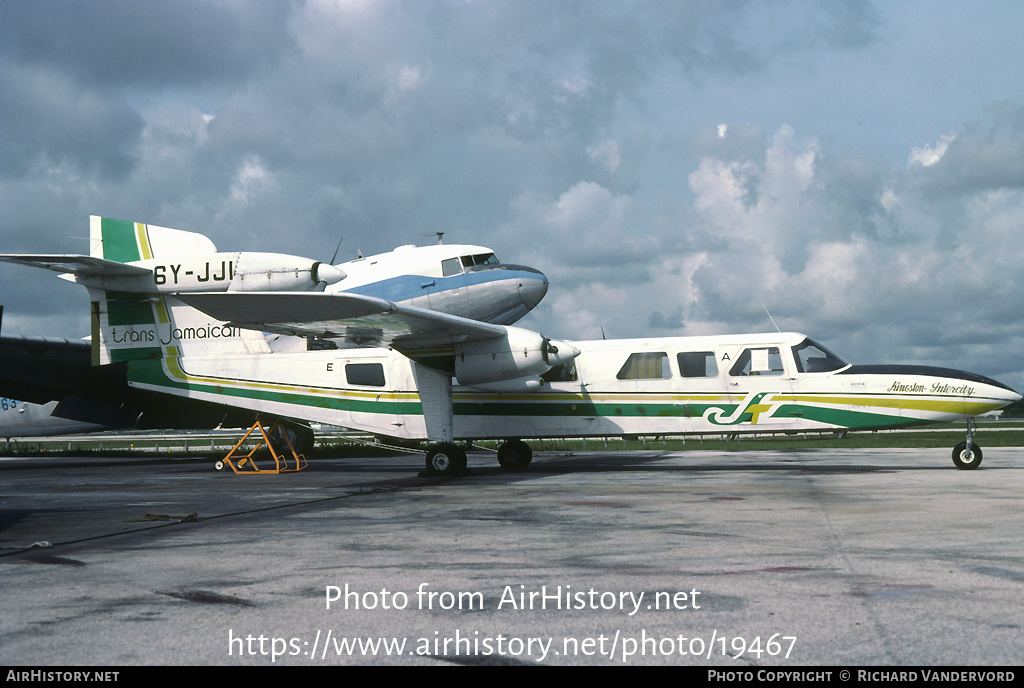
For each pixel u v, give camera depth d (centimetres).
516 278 2055
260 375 1689
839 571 550
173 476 1670
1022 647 381
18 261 1551
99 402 2336
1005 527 739
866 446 2630
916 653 374
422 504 1002
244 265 1482
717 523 787
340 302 1195
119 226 1766
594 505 957
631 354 1540
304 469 1814
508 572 566
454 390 1596
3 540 740
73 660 381
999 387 1383
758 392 1475
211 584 539
